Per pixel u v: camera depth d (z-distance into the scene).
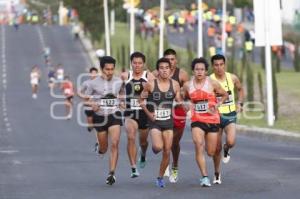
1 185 30.67
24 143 49.69
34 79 100.06
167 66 28.95
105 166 36.66
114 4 145.12
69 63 133.12
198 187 29.14
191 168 35.19
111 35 164.25
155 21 159.00
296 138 48.44
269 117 57.41
